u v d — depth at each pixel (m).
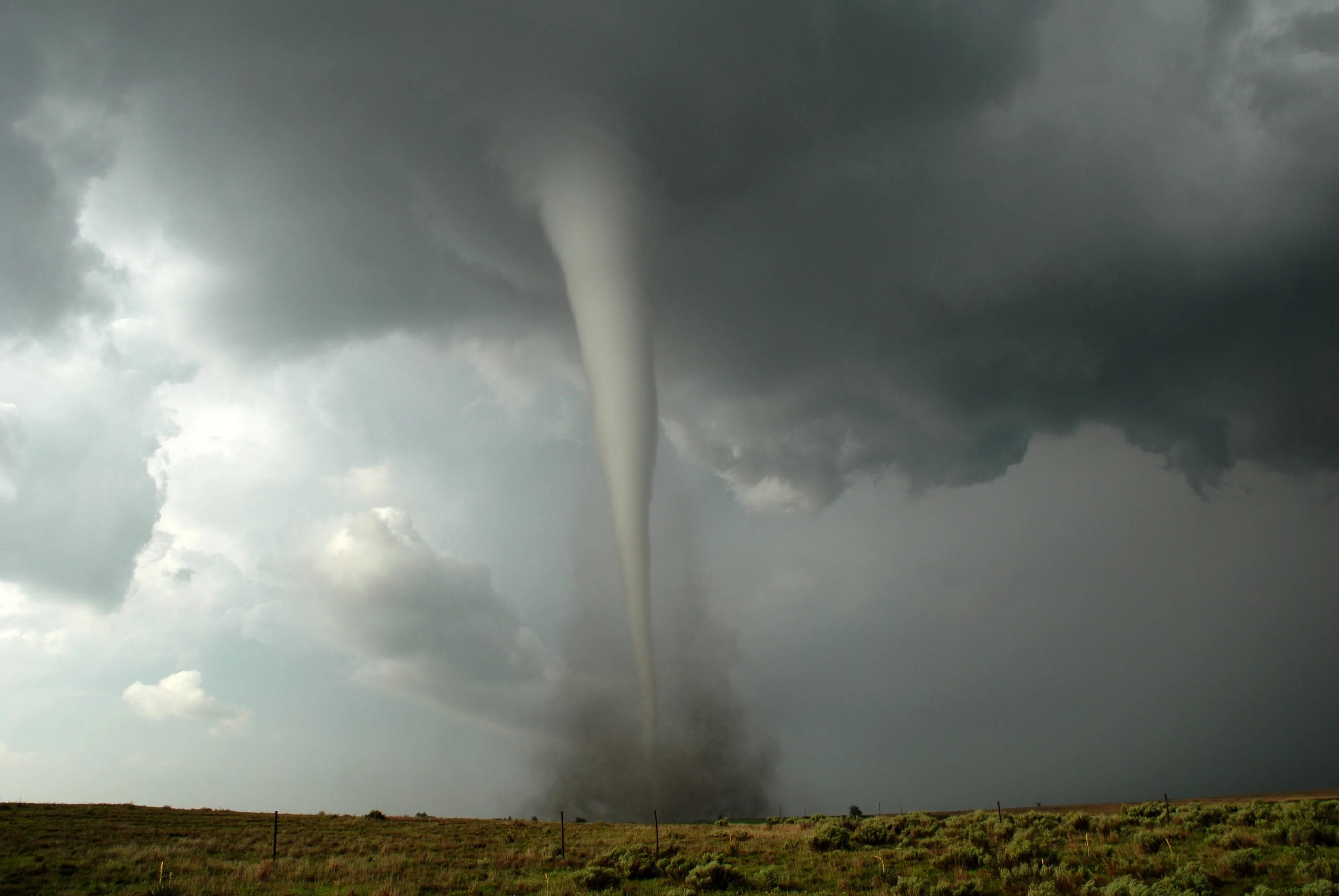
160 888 20.91
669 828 43.88
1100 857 20.28
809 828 36.56
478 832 40.31
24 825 35.12
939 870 21.00
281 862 26.36
